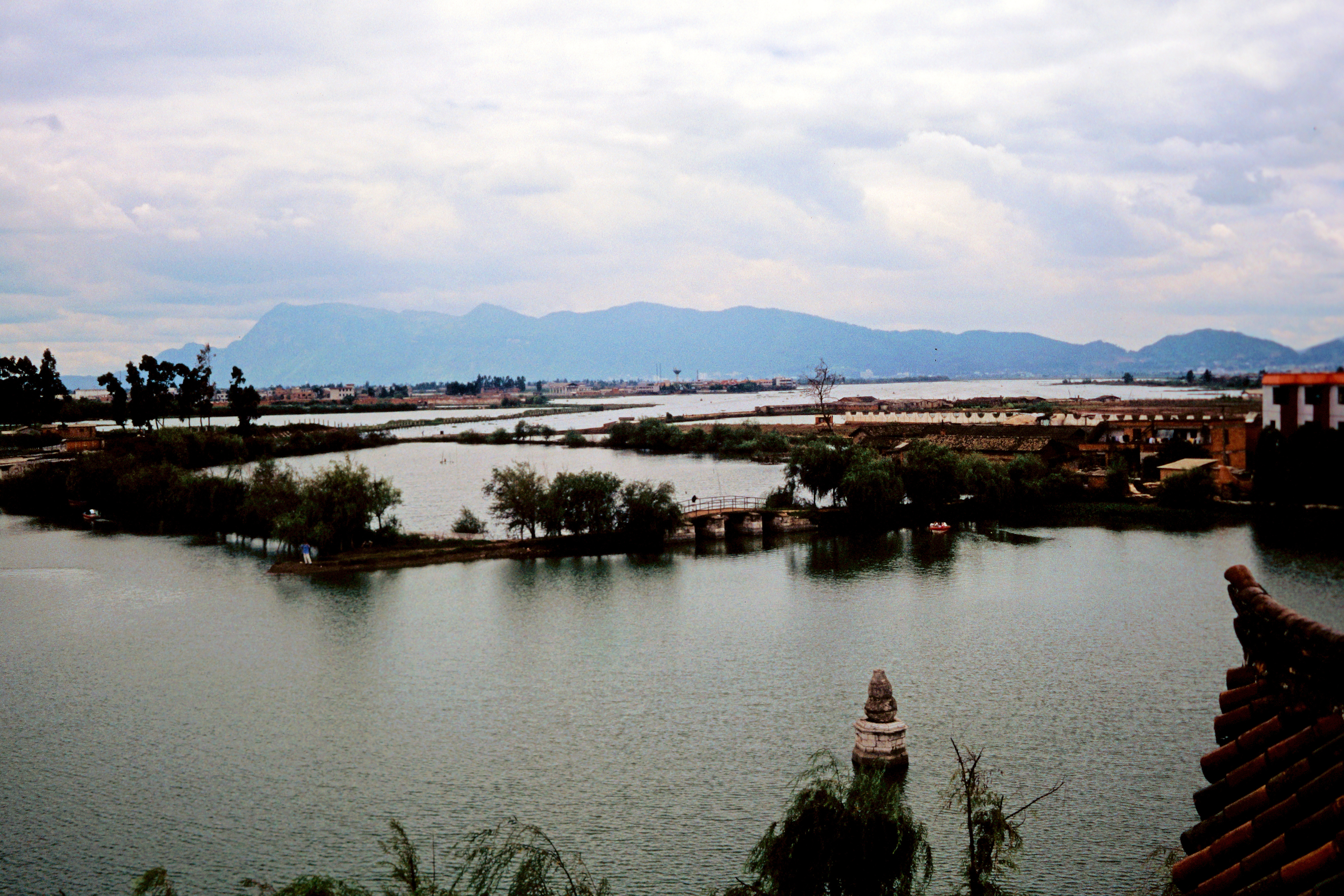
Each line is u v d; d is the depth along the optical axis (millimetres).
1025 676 73750
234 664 80938
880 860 36625
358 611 96812
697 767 59531
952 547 124375
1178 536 126500
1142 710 66500
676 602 98812
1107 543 124062
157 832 53094
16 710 71125
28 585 109625
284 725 67688
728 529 136875
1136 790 54750
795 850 37125
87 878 48531
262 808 55625
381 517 127562
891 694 58781
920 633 86062
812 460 146375
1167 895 34938
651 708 69375
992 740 61969
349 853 50406
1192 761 58375
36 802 56781
